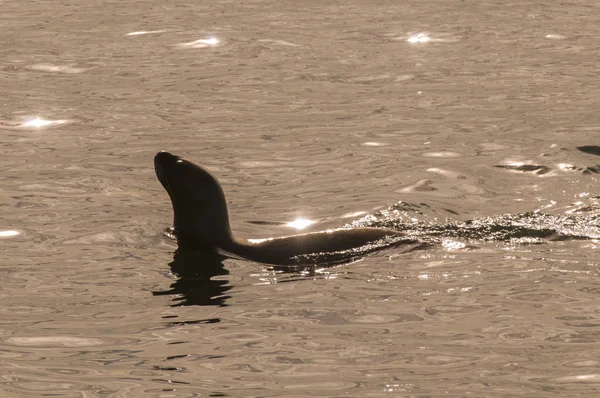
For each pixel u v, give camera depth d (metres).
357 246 26.97
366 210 30.83
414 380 18.17
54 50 57.47
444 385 17.92
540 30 61.94
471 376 18.31
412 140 39.47
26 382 18.31
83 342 20.38
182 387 17.98
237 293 23.52
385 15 67.75
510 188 33.09
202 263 25.83
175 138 39.94
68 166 35.84
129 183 33.72
